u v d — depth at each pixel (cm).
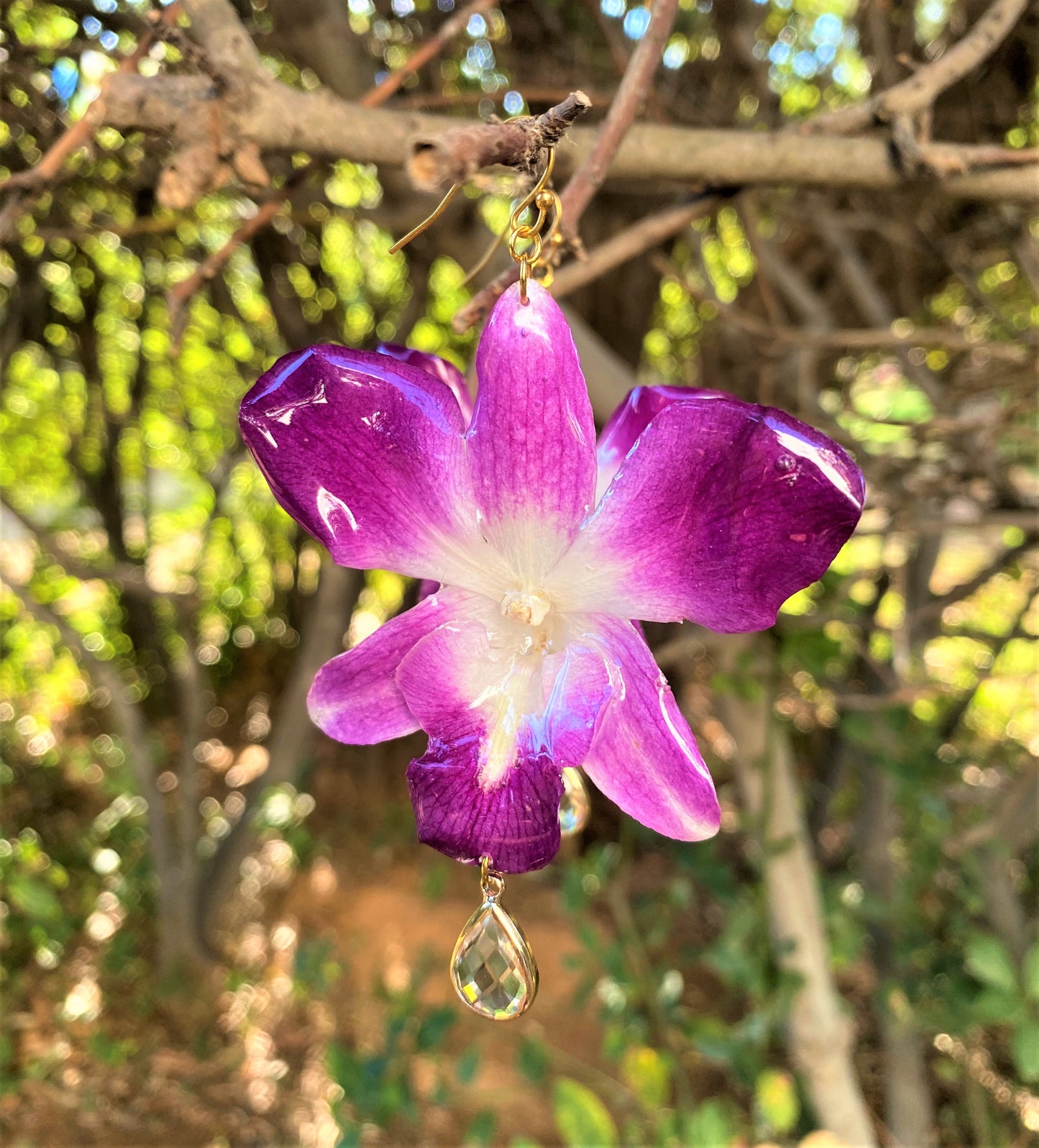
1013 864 37
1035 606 44
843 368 37
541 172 9
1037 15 23
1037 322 32
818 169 14
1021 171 14
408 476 9
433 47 14
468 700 9
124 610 54
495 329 9
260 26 22
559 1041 36
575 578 9
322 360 9
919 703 40
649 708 9
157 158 20
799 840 27
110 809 42
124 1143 31
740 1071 26
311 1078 34
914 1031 31
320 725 10
